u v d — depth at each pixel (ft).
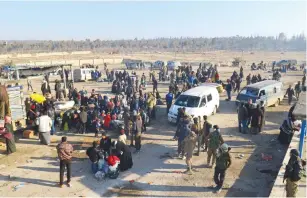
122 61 242.37
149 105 64.03
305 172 36.88
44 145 50.39
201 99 63.00
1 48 491.72
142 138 54.13
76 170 40.83
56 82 85.76
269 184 36.60
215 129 40.63
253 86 75.20
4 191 35.14
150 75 134.82
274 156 45.27
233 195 34.09
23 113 54.19
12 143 46.44
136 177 38.88
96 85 120.57
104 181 37.76
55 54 326.44
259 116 54.70
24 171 40.45
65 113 58.85
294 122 50.47
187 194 34.40
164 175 39.34
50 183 37.19
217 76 106.01
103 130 57.88
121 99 69.92
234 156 45.34
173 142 52.13
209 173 39.73
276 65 207.41
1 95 49.24
